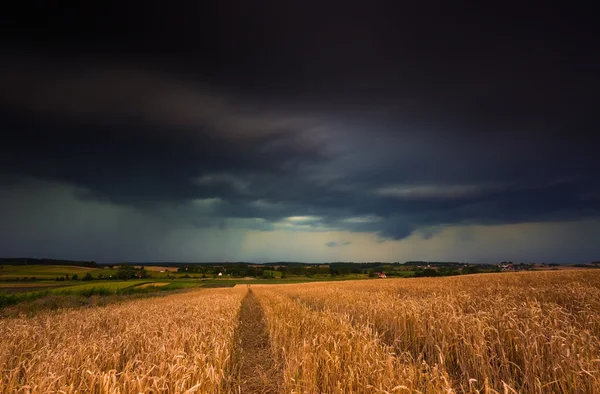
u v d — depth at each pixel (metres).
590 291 13.86
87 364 6.05
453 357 7.68
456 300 13.26
